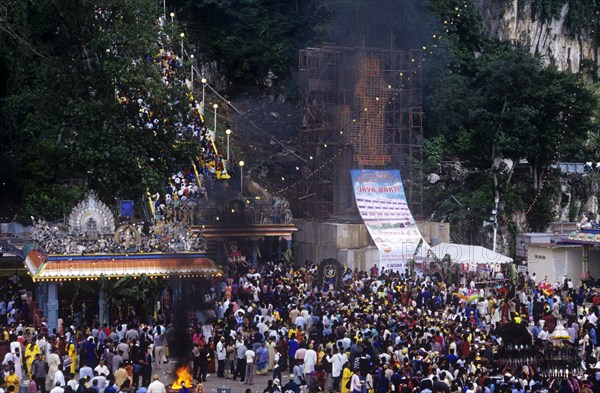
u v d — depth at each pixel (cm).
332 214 10319
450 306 7175
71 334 6031
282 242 9625
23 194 9462
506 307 7088
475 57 12938
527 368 5334
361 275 8312
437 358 5403
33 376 5453
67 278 6700
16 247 7875
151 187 8488
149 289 6844
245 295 7281
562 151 12281
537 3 13875
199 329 6066
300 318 6353
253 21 12762
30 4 10488
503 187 11325
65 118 9138
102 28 8750
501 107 11650
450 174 11788
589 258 9175
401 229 9462
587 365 5628
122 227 6938
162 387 4866
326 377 5644
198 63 12662
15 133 10162
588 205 12069
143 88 8625
